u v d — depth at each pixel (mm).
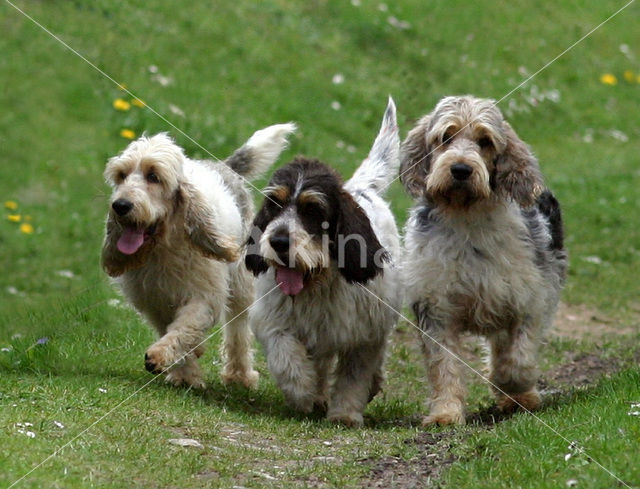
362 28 32281
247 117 24766
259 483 8391
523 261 11102
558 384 13453
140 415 9914
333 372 12516
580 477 7812
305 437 10109
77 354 12250
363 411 11531
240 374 12992
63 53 25078
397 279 11797
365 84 29016
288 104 26391
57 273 18344
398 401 12547
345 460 9227
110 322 14250
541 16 38812
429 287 11141
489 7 37438
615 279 19781
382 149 13273
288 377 11055
